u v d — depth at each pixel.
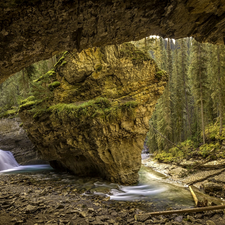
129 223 6.95
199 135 22.62
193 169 15.88
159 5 4.31
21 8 3.59
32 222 6.57
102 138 12.27
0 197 9.27
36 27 4.21
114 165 13.04
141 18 4.69
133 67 13.02
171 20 4.91
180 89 25.53
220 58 19.20
